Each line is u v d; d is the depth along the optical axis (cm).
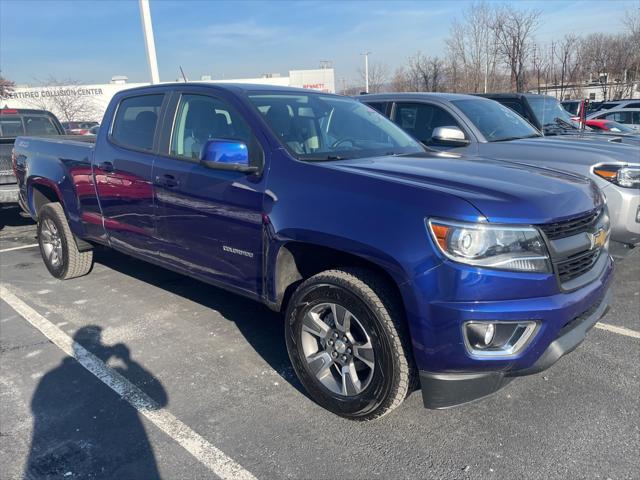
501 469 255
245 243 326
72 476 254
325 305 288
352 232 266
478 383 252
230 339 400
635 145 618
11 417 302
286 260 311
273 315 446
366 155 347
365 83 4262
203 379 342
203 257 362
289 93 391
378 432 285
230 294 498
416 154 365
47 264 554
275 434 284
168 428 290
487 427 288
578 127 874
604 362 357
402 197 259
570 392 321
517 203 250
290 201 296
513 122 653
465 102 639
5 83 3219
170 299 486
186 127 380
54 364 364
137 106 427
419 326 248
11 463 263
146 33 1063
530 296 244
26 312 461
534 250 246
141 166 399
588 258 286
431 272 243
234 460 264
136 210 411
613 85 2966
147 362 366
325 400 296
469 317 238
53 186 507
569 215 264
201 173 350
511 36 2647
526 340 247
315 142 345
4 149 701
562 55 2866
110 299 489
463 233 239
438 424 291
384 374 265
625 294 484
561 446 271
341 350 287
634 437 277
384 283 268
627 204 484
